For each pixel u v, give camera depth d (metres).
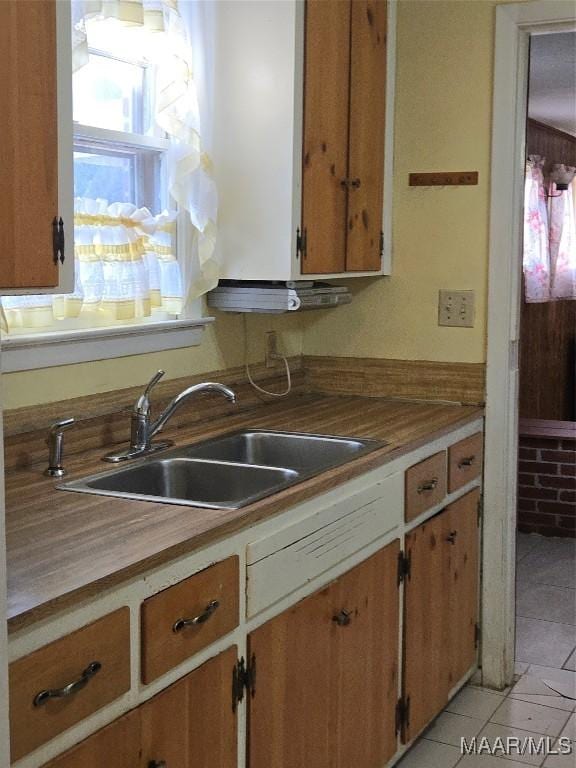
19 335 2.21
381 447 2.55
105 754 1.53
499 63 3.17
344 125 2.97
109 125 2.51
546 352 7.62
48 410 2.31
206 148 2.78
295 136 2.71
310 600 2.14
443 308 3.32
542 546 4.99
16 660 1.35
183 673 1.73
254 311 2.87
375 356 3.44
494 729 3.03
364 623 2.42
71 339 2.33
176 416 2.80
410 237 3.35
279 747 2.05
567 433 5.15
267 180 2.74
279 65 2.70
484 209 3.25
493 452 3.29
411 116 3.31
